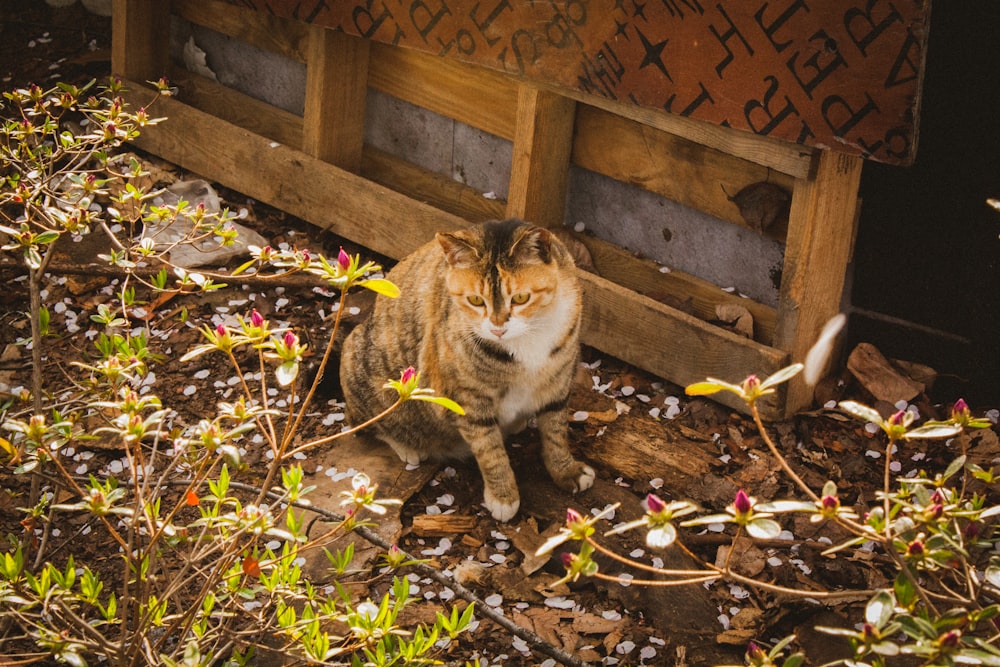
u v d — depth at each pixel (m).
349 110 5.18
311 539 3.57
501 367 3.57
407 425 3.91
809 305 3.92
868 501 3.70
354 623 2.49
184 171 5.70
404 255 4.89
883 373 4.14
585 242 4.72
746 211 4.11
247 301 4.79
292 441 4.08
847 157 3.76
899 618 1.96
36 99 3.41
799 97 3.55
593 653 3.17
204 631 2.69
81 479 3.79
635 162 4.44
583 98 4.21
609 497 3.79
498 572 3.49
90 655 3.03
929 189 3.95
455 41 4.45
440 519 3.71
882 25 3.27
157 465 3.87
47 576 2.40
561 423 3.80
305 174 5.15
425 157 5.22
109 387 3.09
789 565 3.46
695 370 4.16
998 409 4.08
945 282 4.06
